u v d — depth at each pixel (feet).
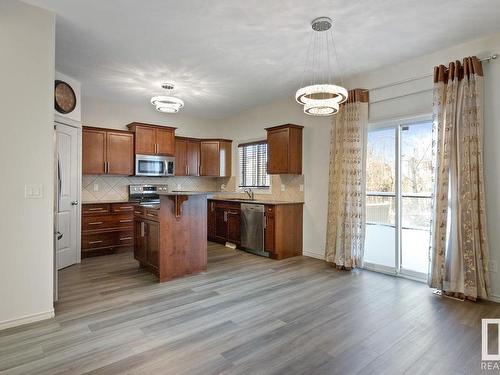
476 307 9.20
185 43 10.54
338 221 13.50
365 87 13.37
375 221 13.34
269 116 18.44
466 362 6.33
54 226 9.09
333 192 13.97
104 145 16.46
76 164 14.15
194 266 12.55
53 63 8.52
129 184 18.70
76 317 8.36
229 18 8.95
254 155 19.84
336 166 13.88
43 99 8.30
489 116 9.86
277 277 12.18
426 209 11.88
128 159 17.30
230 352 6.66
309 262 14.60
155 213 11.85
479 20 8.96
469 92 9.86
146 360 6.34
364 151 13.00
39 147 8.23
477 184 9.75
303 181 16.25
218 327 7.84
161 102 13.76
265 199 18.72
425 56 11.43
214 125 22.94
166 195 11.63
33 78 8.15
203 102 18.10
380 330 7.72
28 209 8.05
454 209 10.08
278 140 16.28
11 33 7.84
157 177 20.11
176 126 20.93
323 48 10.88
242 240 16.98
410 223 12.31
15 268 7.84
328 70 12.96
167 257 11.69
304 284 11.33
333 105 9.78
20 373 5.86
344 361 6.35
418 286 11.16
